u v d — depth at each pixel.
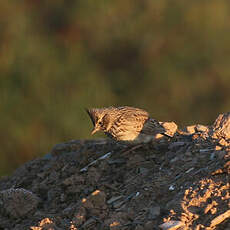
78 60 34.78
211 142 13.80
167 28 36.72
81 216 12.40
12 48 34.06
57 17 36.62
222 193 11.51
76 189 13.91
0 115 32.44
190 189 11.92
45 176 15.55
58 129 32.34
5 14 35.41
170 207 11.70
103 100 33.84
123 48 36.62
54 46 35.00
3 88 33.00
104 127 14.77
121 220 11.95
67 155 16.08
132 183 13.29
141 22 36.91
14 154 32.59
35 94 33.03
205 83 35.56
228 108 35.25
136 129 14.56
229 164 11.95
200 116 35.38
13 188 15.48
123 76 35.81
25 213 13.65
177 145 14.34
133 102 35.50
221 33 36.16
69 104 32.81
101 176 14.12
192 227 11.04
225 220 11.01
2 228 13.45
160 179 12.89
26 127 32.47
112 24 36.75
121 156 14.73
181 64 36.09
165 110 35.44
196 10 36.66
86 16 36.62
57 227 12.25
